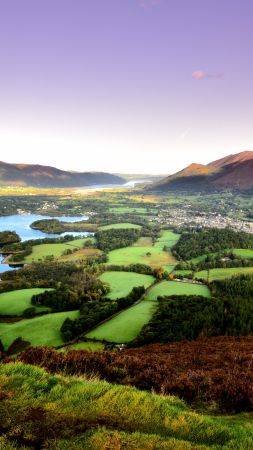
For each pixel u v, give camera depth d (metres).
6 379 11.42
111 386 11.74
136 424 9.73
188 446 8.57
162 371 16.70
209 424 10.03
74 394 10.84
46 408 9.91
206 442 9.28
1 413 9.54
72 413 9.81
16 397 10.41
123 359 17.66
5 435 8.51
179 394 14.26
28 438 8.58
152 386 15.30
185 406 12.34
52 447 8.23
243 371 18.39
